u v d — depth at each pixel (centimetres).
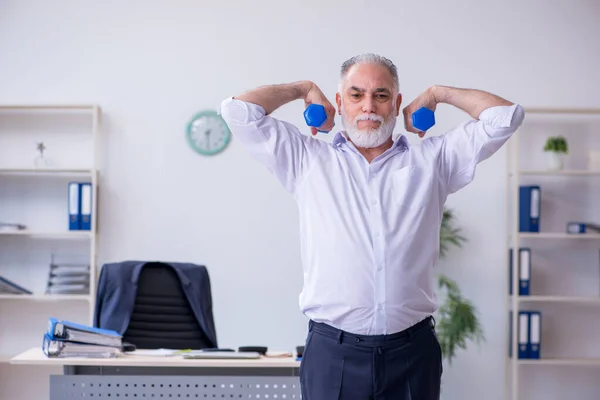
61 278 527
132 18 555
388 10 556
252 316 550
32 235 552
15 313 550
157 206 549
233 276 549
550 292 558
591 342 557
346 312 225
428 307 232
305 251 235
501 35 558
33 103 554
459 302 521
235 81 554
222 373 375
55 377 366
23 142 553
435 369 234
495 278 554
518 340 527
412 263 229
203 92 553
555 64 560
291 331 550
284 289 550
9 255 551
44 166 539
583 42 559
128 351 379
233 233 550
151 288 432
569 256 559
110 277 426
